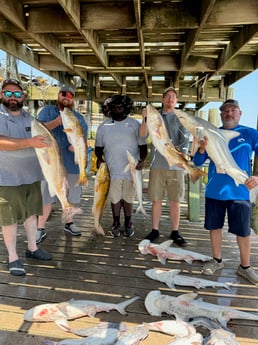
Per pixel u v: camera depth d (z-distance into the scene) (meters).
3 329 1.81
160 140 2.52
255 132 2.44
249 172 2.48
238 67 4.93
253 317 1.95
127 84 7.50
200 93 6.88
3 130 2.35
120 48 4.69
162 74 6.25
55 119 2.84
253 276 2.46
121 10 3.12
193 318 1.94
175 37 4.16
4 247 3.03
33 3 3.15
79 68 5.33
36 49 4.86
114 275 2.54
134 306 2.08
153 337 1.77
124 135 3.15
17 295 2.18
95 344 1.66
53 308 1.94
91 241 3.31
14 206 2.45
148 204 5.21
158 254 2.90
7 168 2.38
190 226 3.98
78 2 3.04
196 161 2.57
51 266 2.67
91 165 6.79
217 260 2.68
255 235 3.60
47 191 3.16
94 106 9.53
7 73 4.71
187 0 3.04
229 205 2.49
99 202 3.18
